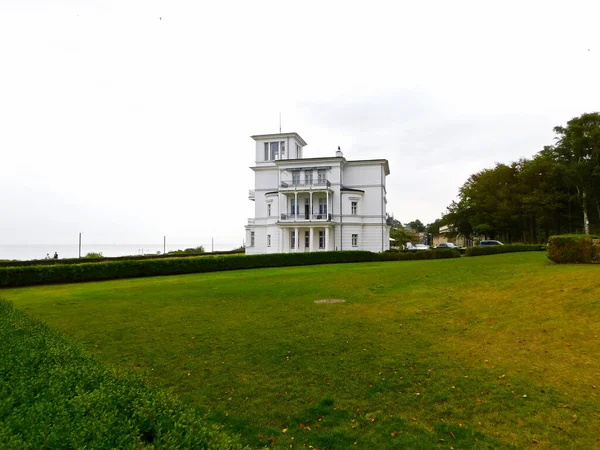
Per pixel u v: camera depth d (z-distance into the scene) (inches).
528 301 460.4
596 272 561.3
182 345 357.4
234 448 122.6
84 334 405.4
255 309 509.4
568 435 191.5
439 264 1001.5
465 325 393.1
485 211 2196.1
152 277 1082.1
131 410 141.2
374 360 301.0
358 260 1382.9
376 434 198.5
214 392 253.4
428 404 228.7
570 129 1759.4
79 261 1384.1
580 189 1793.8
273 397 244.1
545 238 2165.4
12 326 295.0
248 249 2039.9
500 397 232.8
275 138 2054.6
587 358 285.9
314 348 334.6
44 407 137.1
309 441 193.8
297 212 1923.0
